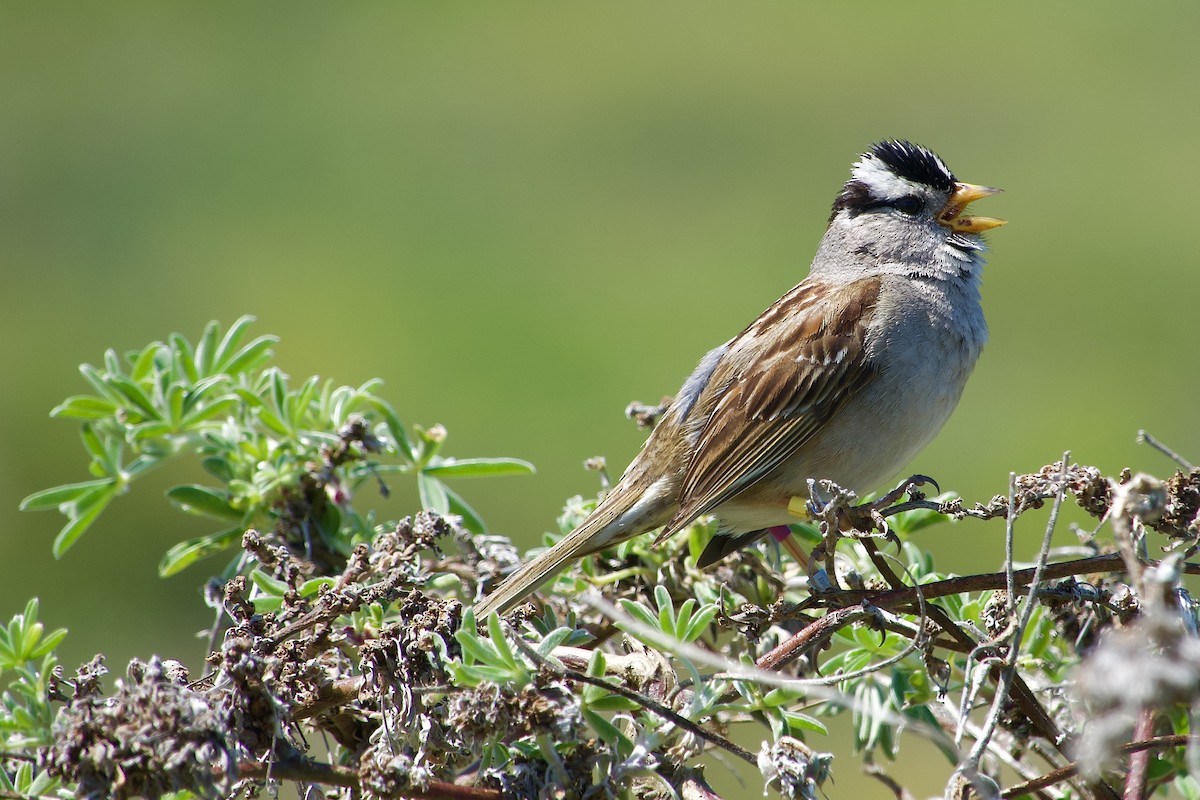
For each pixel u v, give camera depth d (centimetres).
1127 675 331
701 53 2198
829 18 2320
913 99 2012
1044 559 430
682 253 1709
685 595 625
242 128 2011
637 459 707
